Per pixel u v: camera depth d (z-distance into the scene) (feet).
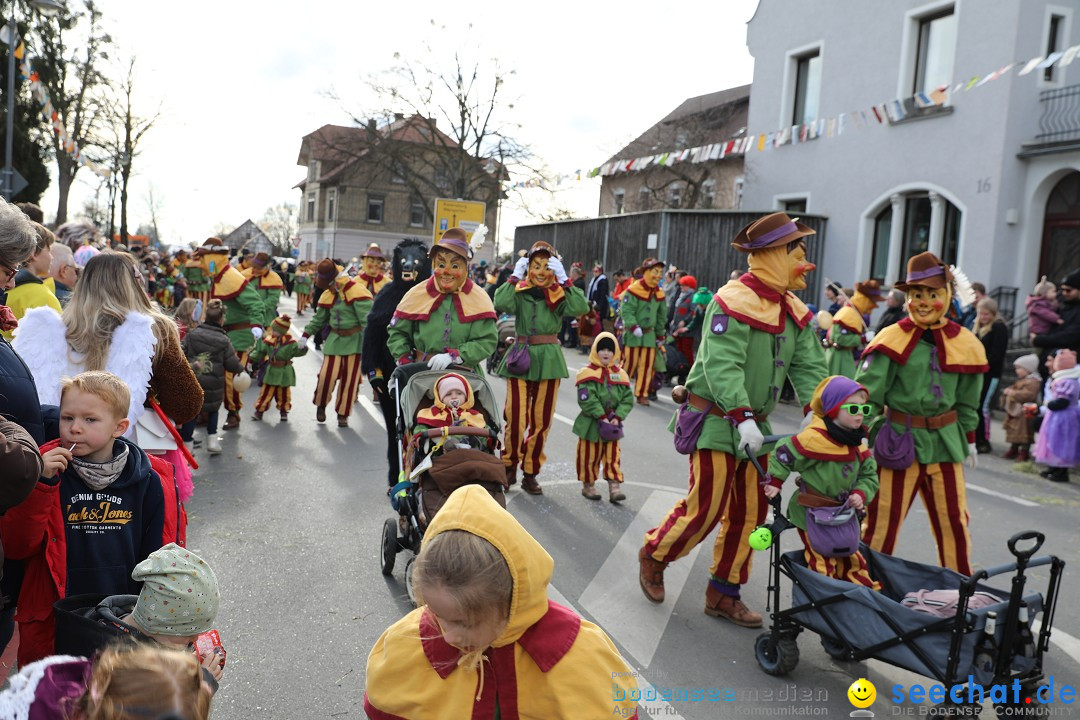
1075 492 26.73
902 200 56.13
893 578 14.05
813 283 62.39
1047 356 32.50
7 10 81.71
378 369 21.93
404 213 191.93
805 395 14.96
